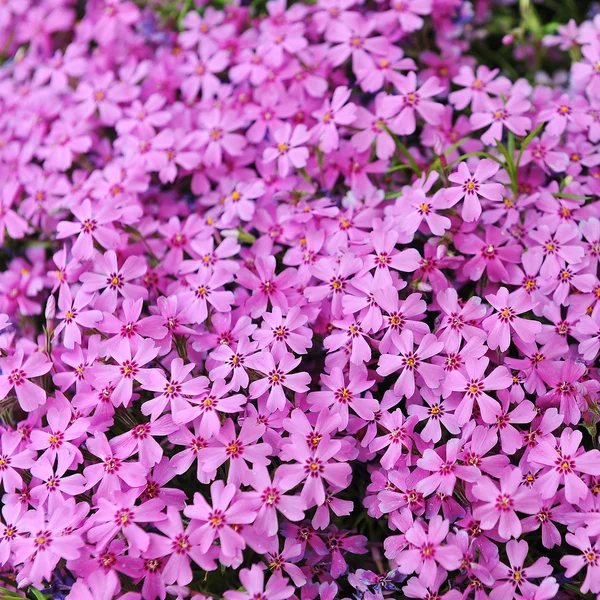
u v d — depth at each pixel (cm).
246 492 40
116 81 51
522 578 40
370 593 41
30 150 50
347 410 41
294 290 44
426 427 41
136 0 53
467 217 43
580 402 41
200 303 44
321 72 49
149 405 41
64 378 43
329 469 40
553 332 42
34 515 41
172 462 41
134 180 47
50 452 42
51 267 48
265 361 41
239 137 48
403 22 49
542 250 43
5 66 54
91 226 45
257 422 41
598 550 40
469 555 40
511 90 47
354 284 42
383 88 48
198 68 50
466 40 51
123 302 43
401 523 41
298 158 46
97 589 39
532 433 41
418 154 47
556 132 46
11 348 45
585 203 46
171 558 40
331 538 42
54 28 54
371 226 44
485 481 40
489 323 42
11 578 42
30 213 49
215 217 47
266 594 40
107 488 41
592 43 48
